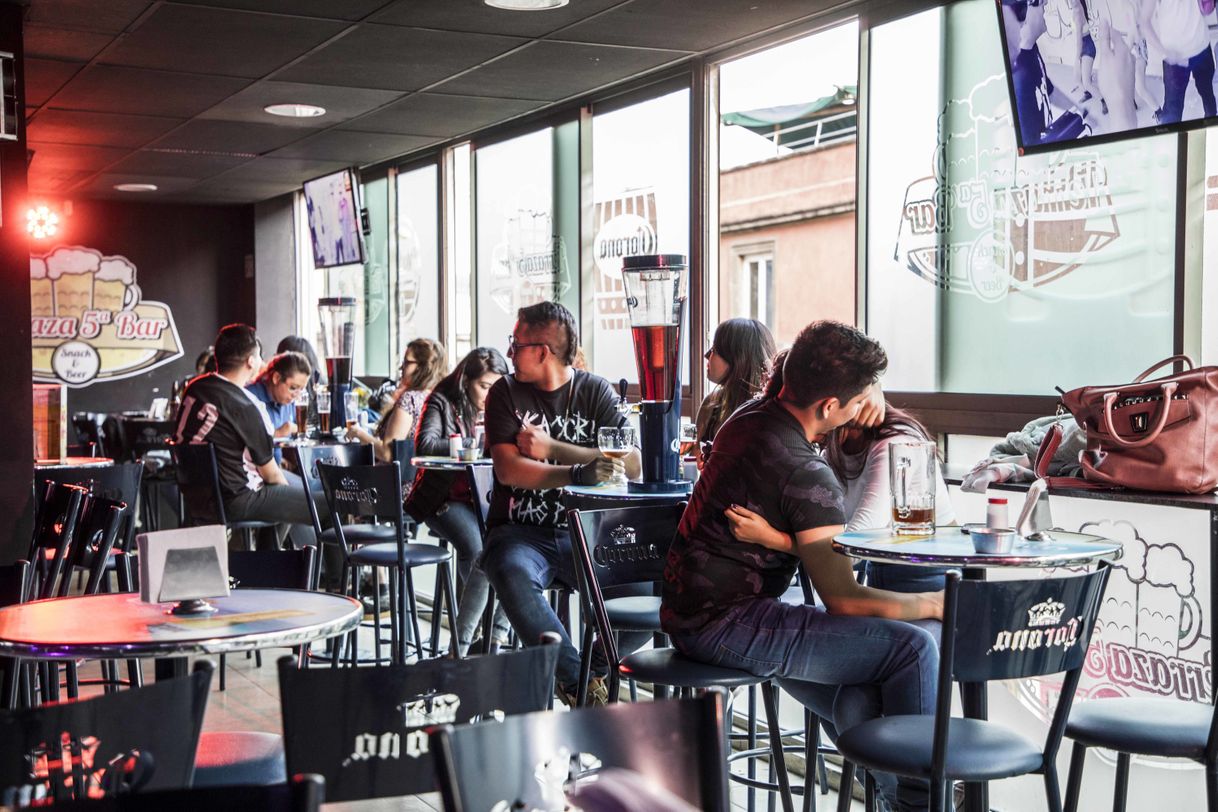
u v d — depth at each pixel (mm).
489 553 4238
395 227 9008
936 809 2271
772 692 3100
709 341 5973
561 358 4309
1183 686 3125
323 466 5195
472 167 7973
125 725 1787
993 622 2262
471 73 6176
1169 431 3252
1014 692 3623
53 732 1724
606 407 4328
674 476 4012
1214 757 2389
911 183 4879
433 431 5801
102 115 7203
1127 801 3264
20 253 5102
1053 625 2307
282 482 6219
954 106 4680
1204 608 3070
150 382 11281
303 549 3121
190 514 6176
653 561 3408
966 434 4664
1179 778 3176
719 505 2891
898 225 4945
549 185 7199
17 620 2543
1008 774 2312
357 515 5168
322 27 5293
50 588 3566
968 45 4613
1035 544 2682
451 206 8250
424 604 7234
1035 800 3551
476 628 5668
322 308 8297
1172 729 2475
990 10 4523
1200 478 3217
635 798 1612
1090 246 4227
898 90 4906
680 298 3971
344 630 2555
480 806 1524
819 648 2807
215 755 2488
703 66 5871
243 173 9469
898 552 2510
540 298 7363
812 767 3150
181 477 6121
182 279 11328
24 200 5098
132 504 5414
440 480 5469
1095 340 4230
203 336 11430
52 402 6402
